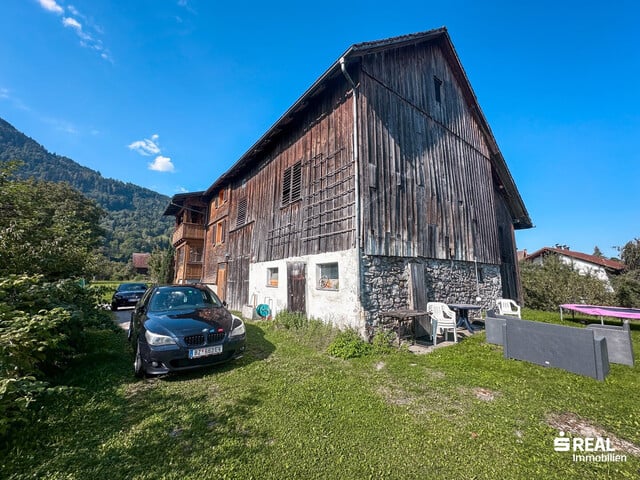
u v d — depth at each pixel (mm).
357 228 6387
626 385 3852
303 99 7777
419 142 8656
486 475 2180
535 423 2916
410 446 2520
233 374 4184
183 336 4109
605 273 13859
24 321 2695
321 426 2822
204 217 19375
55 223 6191
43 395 3291
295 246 8727
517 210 14047
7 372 2381
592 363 4168
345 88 7363
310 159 8445
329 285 7344
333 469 2217
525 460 2348
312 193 8172
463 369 4523
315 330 6676
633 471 2225
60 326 3891
